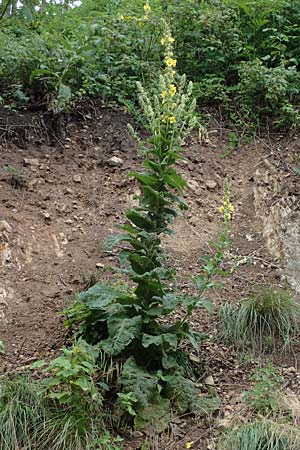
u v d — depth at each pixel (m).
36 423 3.68
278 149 7.09
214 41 7.80
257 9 8.14
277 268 5.76
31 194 6.12
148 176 3.96
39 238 5.70
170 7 8.02
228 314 4.87
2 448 3.54
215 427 3.84
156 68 7.66
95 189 6.43
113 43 7.80
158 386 3.88
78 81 7.34
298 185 6.55
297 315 4.88
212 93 7.73
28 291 5.14
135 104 7.55
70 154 6.75
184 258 5.86
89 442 3.58
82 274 5.38
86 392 3.73
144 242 4.02
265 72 7.38
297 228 6.08
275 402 3.94
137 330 3.87
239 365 4.50
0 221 5.60
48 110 6.90
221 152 7.18
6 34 7.97
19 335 4.67
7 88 7.23
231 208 4.16
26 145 6.68
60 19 8.77
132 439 3.74
